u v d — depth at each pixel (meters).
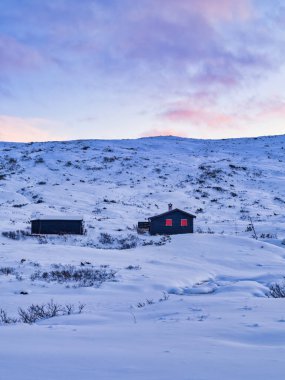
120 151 102.06
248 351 4.55
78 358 4.18
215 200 66.88
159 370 3.58
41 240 39.25
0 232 41.03
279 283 17.17
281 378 3.23
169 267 23.78
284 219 53.75
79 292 15.50
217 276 22.05
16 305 12.55
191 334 6.02
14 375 3.36
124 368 3.68
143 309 10.62
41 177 77.38
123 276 19.89
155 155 100.00
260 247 32.09
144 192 70.81
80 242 39.78
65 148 104.00
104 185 73.81
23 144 113.38
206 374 3.40
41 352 4.57
